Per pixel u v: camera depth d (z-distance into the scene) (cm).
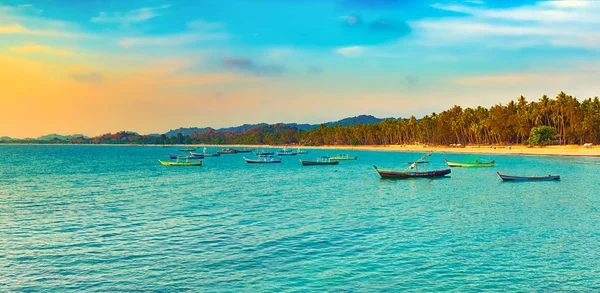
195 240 3388
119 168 12500
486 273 2588
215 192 6419
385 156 19350
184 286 2436
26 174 10250
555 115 18975
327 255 2956
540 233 3516
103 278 2570
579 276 2530
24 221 4197
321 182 7988
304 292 2338
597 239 3309
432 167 12406
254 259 2884
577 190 6222
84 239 3459
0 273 2667
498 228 3712
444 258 2867
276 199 5588
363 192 6331
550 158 14250
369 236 3459
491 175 9025
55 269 2733
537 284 2416
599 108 19250
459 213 4453
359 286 2411
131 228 3850
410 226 3825
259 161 14975
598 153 15125
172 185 7531
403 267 2700
